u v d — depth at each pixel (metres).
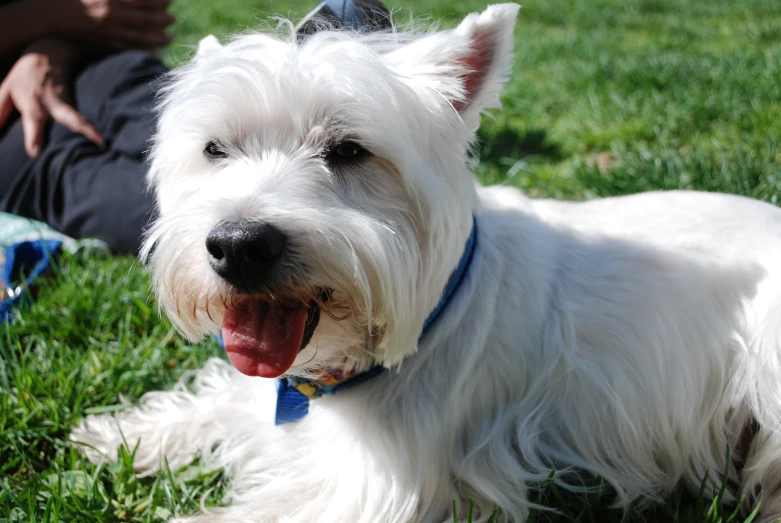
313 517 0.52
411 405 0.51
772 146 0.82
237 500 0.55
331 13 0.55
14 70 0.81
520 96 1.19
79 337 0.67
